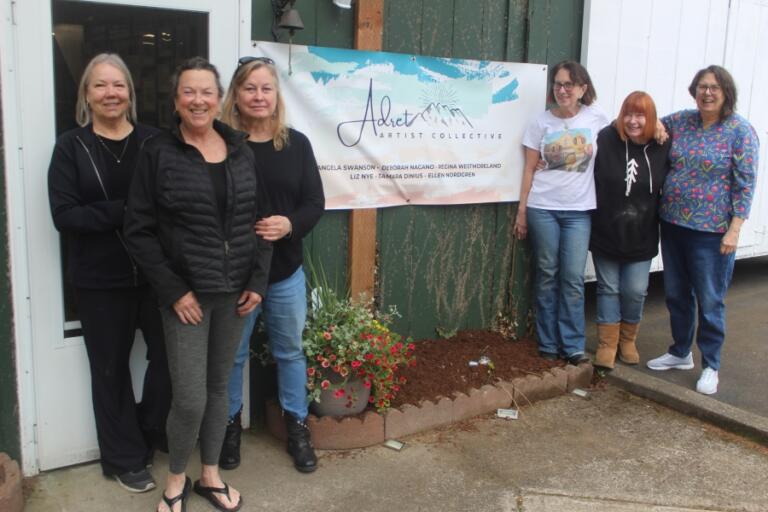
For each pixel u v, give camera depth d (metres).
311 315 3.40
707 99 3.76
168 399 3.00
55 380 2.94
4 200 2.72
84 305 2.79
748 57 5.80
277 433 3.39
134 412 2.98
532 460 3.29
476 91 4.04
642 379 4.11
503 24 4.15
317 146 3.53
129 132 2.77
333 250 3.72
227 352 2.64
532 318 4.59
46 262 2.84
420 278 4.09
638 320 4.33
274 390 3.55
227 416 2.77
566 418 3.76
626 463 3.29
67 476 2.98
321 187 3.00
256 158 2.82
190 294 2.43
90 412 3.03
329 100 3.52
